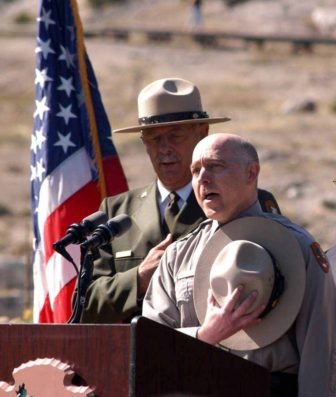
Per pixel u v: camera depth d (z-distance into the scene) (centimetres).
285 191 7744
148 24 15062
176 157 1357
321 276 1063
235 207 1103
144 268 1292
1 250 6512
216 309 1050
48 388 956
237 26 14625
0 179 8438
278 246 1071
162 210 1378
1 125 10375
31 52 12750
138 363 926
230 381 1003
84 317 1333
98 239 1096
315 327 1054
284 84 11638
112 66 12225
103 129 1658
